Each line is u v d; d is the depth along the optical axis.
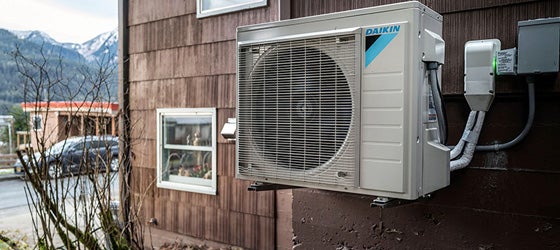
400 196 1.15
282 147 1.36
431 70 1.25
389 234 1.68
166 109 3.65
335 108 1.25
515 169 1.42
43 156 1.70
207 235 3.44
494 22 1.42
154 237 3.77
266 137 1.39
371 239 1.72
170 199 3.67
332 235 1.82
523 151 1.41
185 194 3.57
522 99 1.40
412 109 1.14
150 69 3.77
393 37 1.15
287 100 1.34
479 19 1.46
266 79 1.39
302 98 1.31
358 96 1.21
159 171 3.71
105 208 1.85
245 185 3.20
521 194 1.41
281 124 1.36
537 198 1.38
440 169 1.31
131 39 3.91
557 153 1.34
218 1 3.29
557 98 1.34
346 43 1.22
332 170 1.26
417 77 1.15
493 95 1.37
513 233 1.43
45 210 1.72
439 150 1.29
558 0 1.30
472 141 1.46
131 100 3.92
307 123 1.30
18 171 9.37
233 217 3.28
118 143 2.78
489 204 1.47
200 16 3.36
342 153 1.24
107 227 1.84
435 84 1.26
